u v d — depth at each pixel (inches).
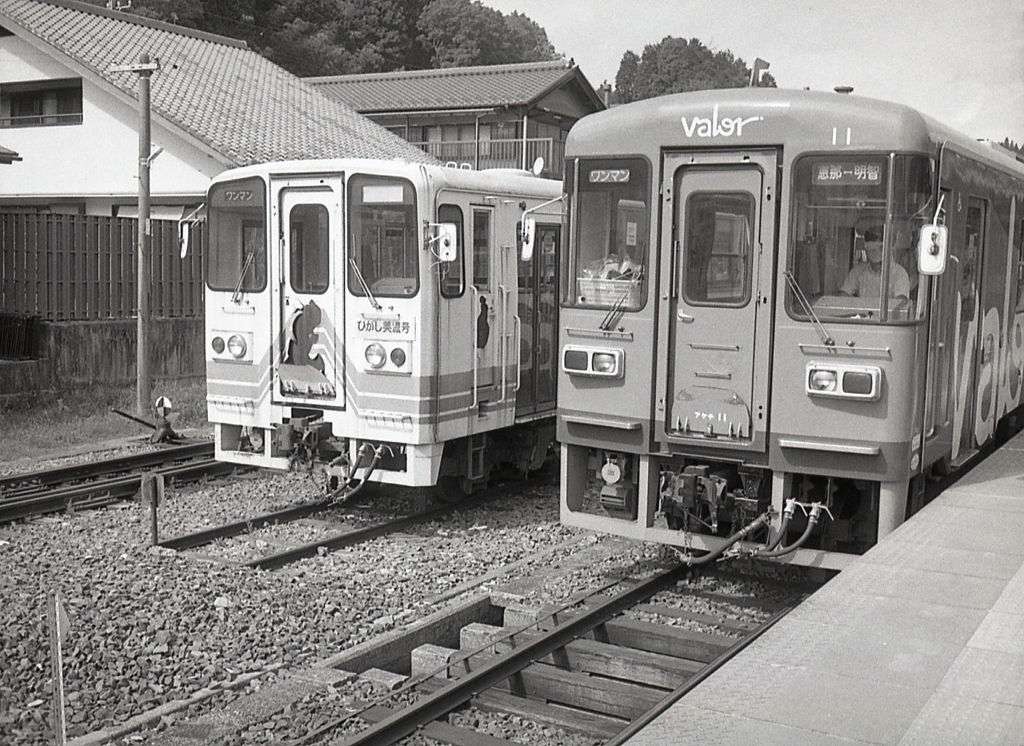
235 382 427.8
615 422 310.0
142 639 264.7
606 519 320.2
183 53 1068.5
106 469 483.2
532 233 378.3
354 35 1899.6
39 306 663.1
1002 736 166.6
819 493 301.0
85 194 952.3
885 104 277.6
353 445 408.8
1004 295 408.8
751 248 290.5
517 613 309.6
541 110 1227.9
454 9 2048.5
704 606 314.3
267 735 222.5
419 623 293.3
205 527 398.0
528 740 234.1
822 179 280.8
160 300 726.5
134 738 217.8
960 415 350.0
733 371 294.5
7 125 989.8
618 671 271.1
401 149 1069.1
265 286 416.5
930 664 195.0
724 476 301.9
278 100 1062.4
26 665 243.0
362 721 231.5
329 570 348.8
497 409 444.5
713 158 292.8
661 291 302.0
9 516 394.9
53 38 926.4
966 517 295.3
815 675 190.5
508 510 445.1
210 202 429.1
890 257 275.1
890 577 243.9
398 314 393.7
